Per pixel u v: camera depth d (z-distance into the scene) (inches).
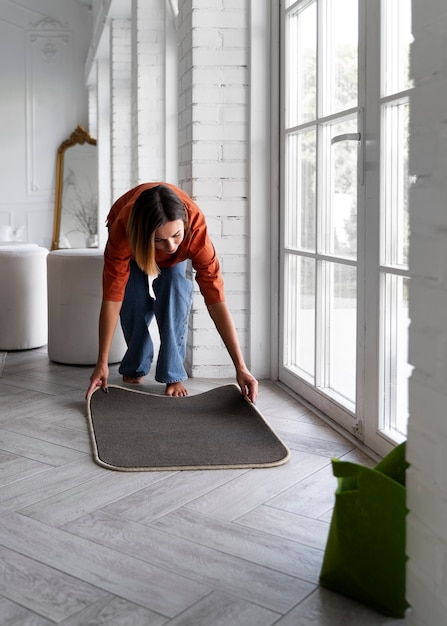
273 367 152.1
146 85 236.2
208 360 155.3
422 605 58.1
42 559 73.8
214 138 150.4
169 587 68.2
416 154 57.5
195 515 84.4
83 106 426.3
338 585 67.3
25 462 102.6
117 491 91.6
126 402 131.0
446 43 53.1
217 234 152.1
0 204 420.5
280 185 147.9
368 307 105.9
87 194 423.8
